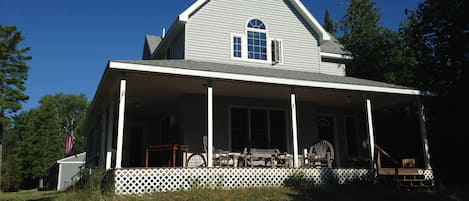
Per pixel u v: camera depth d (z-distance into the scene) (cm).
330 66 1800
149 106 1587
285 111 1527
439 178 1393
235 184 1115
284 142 1497
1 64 3161
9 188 3822
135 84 1205
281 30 1595
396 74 2472
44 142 4066
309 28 1648
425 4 1769
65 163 3153
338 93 1402
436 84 1650
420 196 1069
